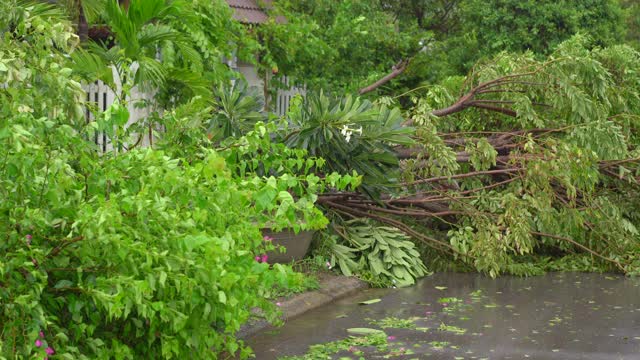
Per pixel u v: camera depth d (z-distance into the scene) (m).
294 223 6.31
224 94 12.37
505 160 14.55
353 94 17.52
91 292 5.45
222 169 5.99
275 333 9.22
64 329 5.68
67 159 6.02
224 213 6.32
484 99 15.37
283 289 10.80
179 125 8.05
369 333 9.28
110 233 5.51
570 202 13.73
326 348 8.53
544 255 15.09
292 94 18.78
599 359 8.27
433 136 13.50
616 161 14.55
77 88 6.73
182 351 6.16
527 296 11.73
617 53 15.48
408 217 14.62
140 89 11.52
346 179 6.84
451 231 13.56
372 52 21.52
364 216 13.46
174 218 5.73
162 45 13.02
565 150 13.44
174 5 12.59
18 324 5.30
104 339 6.14
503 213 14.07
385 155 12.53
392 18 35.28
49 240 5.84
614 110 15.51
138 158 6.20
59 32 7.04
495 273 13.26
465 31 31.27
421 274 13.26
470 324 9.84
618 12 30.73
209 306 5.70
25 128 5.82
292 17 18.09
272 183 6.05
